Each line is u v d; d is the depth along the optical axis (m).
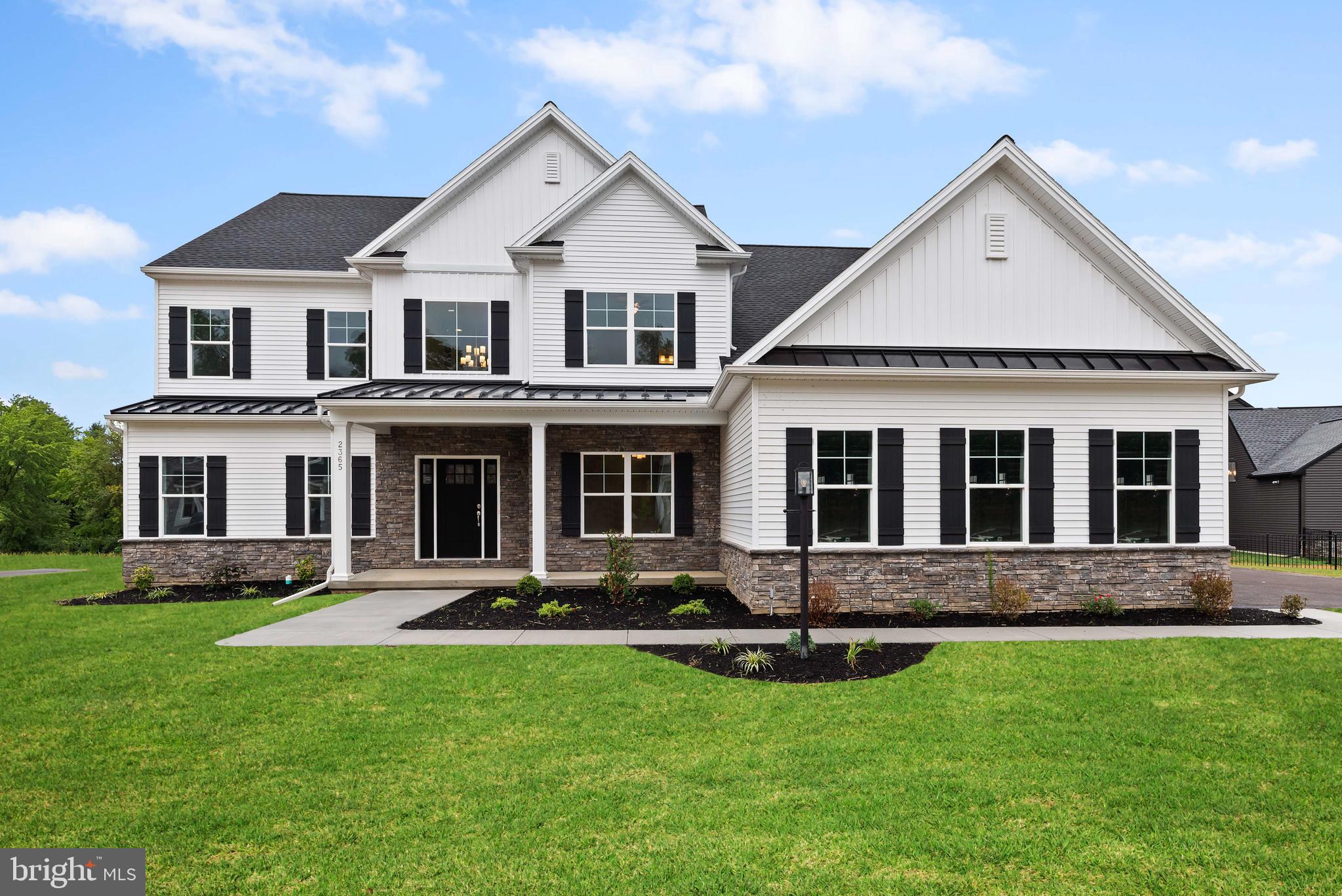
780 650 8.98
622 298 15.56
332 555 14.17
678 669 8.12
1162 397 12.34
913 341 12.61
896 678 7.75
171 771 5.31
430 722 6.32
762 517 11.74
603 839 4.29
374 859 4.05
